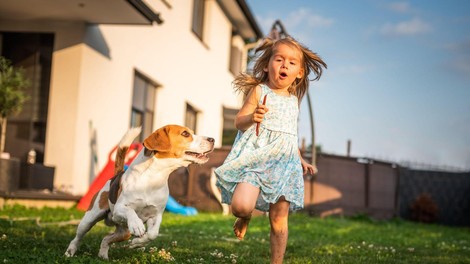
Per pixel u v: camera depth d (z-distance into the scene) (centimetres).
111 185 441
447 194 1900
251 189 369
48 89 1052
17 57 1064
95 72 1079
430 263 580
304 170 432
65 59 1036
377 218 1530
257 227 929
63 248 488
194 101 1672
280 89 411
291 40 411
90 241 547
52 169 993
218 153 1313
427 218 1803
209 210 1299
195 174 1324
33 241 507
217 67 1905
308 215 1388
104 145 1125
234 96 2172
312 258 550
